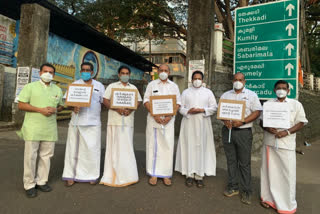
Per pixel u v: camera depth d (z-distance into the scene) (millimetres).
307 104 8516
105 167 3803
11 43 10680
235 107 3324
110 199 3242
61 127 8984
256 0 10023
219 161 5363
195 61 5836
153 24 17078
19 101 3145
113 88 3721
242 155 3371
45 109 3188
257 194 3609
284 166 3039
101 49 15352
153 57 30531
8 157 4871
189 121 3914
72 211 2920
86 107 3666
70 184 3580
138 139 7426
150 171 3887
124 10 16078
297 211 3137
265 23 5477
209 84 5777
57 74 10227
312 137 9203
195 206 3146
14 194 3262
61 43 11500
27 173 3203
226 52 6613
